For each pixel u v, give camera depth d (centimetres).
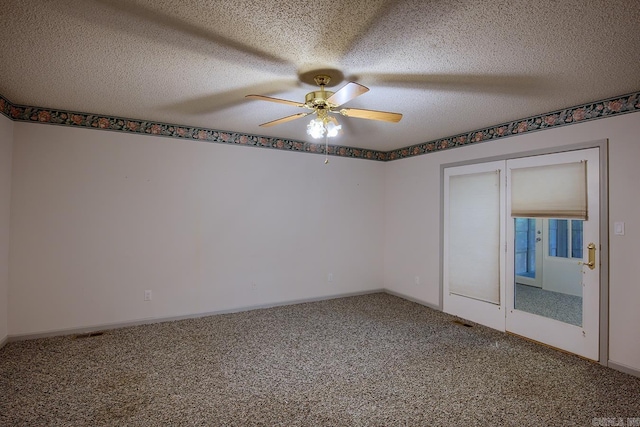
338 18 177
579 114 313
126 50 216
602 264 297
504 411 227
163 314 398
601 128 298
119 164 375
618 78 250
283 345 334
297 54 218
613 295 291
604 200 296
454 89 274
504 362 301
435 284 466
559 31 186
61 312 350
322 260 508
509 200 374
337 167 520
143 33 194
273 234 468
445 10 168
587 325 307
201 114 361
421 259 490
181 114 362
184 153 409
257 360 300
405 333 371
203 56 223
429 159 480
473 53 213
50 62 234
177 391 246
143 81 267
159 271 396
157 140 394
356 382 263
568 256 329
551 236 343
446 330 381
